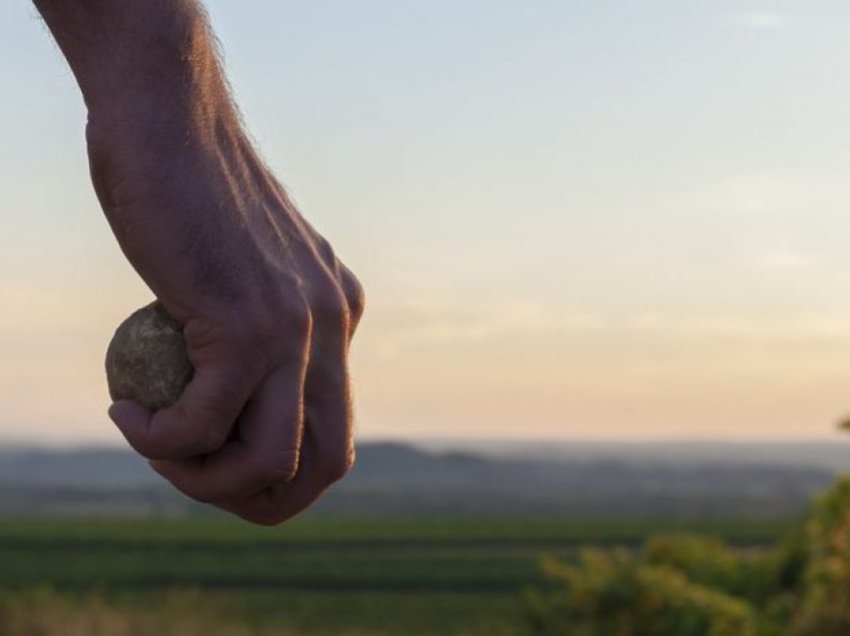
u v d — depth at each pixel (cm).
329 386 74
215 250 70
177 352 71
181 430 70
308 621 1225
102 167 70
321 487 75
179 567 2117
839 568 239
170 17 71
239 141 73
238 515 75
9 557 2320
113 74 70
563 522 4125
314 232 76
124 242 71
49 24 71
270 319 71
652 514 5981
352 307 76
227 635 693
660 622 339
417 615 1359
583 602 364
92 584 1725
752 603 315
